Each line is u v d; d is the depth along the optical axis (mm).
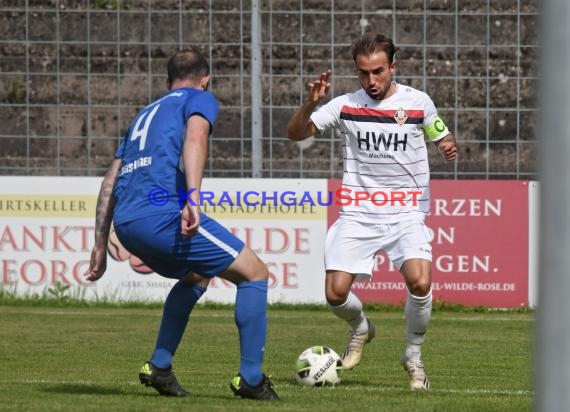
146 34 42812
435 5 42562
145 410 15047
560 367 5395
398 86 20234
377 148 20125
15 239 41469
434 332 34062
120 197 16172
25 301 41531
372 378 22000
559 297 5383
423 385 19531
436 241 41219
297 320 37656
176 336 16844
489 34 41750
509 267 41219
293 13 42375
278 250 41062
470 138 41750
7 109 42344
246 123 42062
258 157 41188
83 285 41656
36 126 42688
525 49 42406
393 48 19797
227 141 41719
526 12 42688
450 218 41219
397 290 41344
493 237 41188
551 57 5402
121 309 41219
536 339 5578
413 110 20047
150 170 15781
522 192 41219
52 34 43000
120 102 42500
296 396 17266
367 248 20406
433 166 42062
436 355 27422
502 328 35469
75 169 41844
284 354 27562
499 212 41188
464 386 20484
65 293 41625
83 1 44125
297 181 41000
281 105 41906
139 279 41719
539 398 5492
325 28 42531
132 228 15766
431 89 41844
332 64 40938
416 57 42156
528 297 41219
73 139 42781
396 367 24562
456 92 41562
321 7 43156
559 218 5379
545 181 5426
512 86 42094
